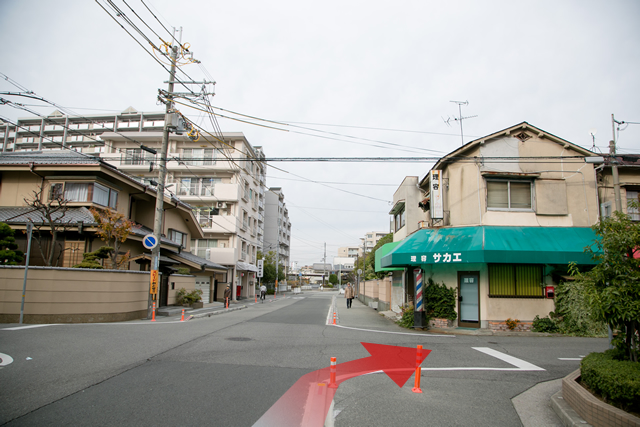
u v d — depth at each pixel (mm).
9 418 4570
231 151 39781
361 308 28406
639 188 15773
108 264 17188
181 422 4676
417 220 19453
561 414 5332
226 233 37406
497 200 15438
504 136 15750
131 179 20375
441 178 16109
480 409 5641
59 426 4418
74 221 16594
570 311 13820
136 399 5445
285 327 14445
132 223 19406
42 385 5867
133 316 15320
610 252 5645
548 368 8383
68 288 13148
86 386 5934
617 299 5242
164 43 12891
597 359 5676
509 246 13758
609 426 4422
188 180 39656
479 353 9945
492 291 14430
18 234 17266
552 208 15234
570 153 15680
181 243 27875
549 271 14617
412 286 17500
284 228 79562
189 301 22016
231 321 15984
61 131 61188
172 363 7656
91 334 10445
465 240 14445
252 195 46156
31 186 18719
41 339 9289
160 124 59719
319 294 70062
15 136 62125
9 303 12320
